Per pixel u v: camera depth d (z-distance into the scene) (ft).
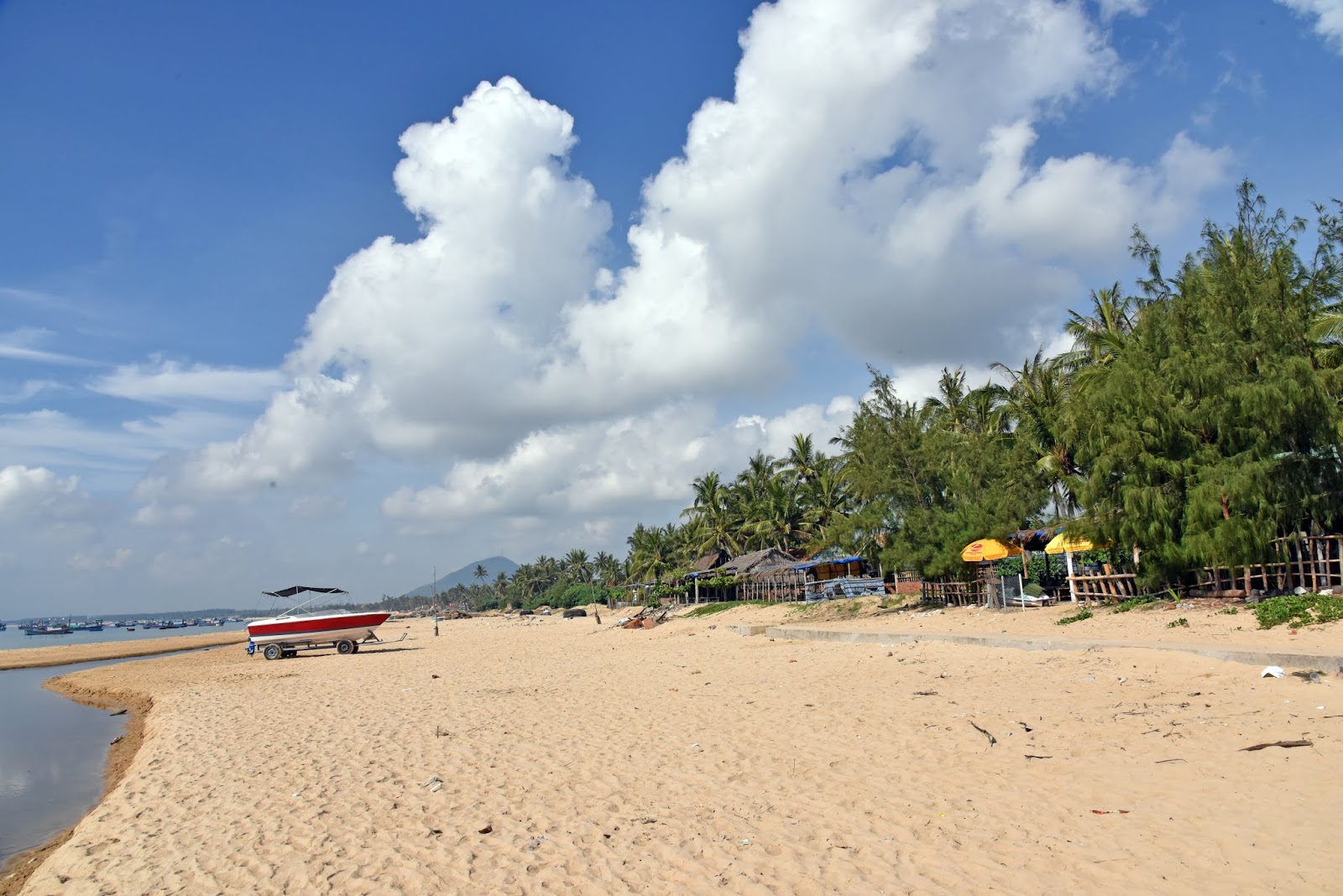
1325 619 44.32
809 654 64.95
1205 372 57.41
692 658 72.79
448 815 26.96
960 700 38.34
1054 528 85.61
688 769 30.53
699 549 240.53
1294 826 19.40
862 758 29.89
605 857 22.00
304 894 21.09
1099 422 64.49
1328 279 60.44
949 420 133.28
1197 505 56.85
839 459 181.37
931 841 21.01
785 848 21.53
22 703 82.43
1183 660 39.63
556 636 145.48
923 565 89.97
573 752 35.06
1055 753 27.63
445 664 85.15
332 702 56.59
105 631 502.79
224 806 30.25
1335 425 52.95
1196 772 24.08
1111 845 19.61
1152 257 65.72
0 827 35.42
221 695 67.10
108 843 27.32
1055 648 49.24
